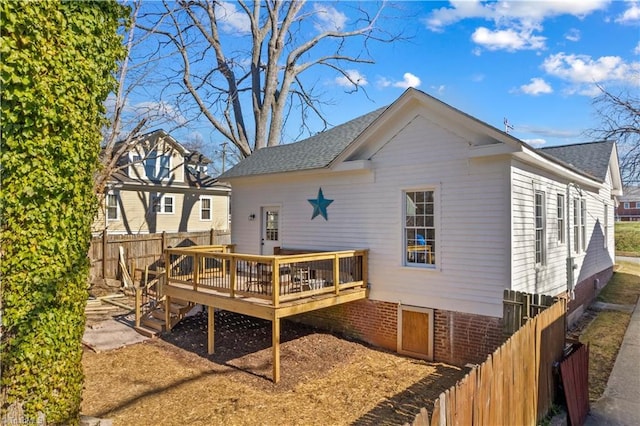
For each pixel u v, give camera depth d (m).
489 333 8.31
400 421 6.16
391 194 9.88
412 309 9.47
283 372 8.19
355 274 10.19
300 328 11.41
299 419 6.20
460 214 8.75
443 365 8.71
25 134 4.06
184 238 20.16
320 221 11.41
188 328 11.12
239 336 10.52
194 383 7.61
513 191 8.22
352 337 10.65
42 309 4.33
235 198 14.05
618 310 12.77
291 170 11.62
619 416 6.05
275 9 23.64
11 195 4.01
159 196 22.62
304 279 10.32
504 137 7.86
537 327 5.55
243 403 6.76
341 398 6.99
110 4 5.03
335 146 12.58
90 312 12.62
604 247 16.91
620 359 8.33
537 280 9.37
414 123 9.45
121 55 5.29
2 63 3.76
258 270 9.22
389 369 8.48
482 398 4.05
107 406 6.61
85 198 4.84
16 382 4.14
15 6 3.82
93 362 8.66
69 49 4.43
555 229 10.75
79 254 4.79
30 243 4.20
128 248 17.61
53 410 4.46
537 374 5.45
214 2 23.02
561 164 9.68
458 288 8.77
